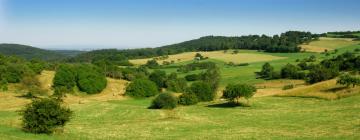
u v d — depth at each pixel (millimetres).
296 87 121250
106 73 167375
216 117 76125
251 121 69062
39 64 154750
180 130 59469
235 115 77938
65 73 130750
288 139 49406
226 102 98625
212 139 50750
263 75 167125
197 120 72375
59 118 50906
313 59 187750
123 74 168375
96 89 132125
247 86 95000
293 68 153625
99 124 68312
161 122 69938
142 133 56219
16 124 60000
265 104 92562
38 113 49938
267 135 53250
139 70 192000
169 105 91625
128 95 126812
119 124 67938
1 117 74500
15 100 106688
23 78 122000
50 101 51469
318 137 50094
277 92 113938
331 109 76875
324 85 102812
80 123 69812
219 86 152500
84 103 105000
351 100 83812
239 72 182375
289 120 67938
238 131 57750
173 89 147875
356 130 54000
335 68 138000
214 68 176500
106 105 98688
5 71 128750
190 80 176500
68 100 115250
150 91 128375
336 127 57469
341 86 98375
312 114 73000
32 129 49844
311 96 96375
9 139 44312
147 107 96938
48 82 137000
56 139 46875
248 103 95000
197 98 102938
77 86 132500
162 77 157250
